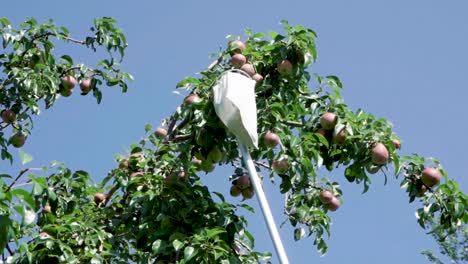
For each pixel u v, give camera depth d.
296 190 7.81
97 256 6.25
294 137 6.79
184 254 5.95
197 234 6.16
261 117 6.87
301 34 7.06
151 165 7.14
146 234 6.80
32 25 8.53
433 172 6.77
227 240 6.52
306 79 7.19
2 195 4.63
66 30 8.64
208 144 6.43
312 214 7.91
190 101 6.59
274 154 7.04
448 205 6.91
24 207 4.69
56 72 8.47
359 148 6.75
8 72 8.39
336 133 6.75
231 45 7.23
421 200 6.98
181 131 7.58
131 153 7.31
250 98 5.63
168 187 6.73
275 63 7.18
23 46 8.54
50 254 6.03
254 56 7.25
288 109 7.22
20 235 6.20
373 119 6.91
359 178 6.97
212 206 6.65
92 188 7.45
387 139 6.75
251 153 7.29
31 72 8.20
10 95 8.25
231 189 7.37
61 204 7.07
